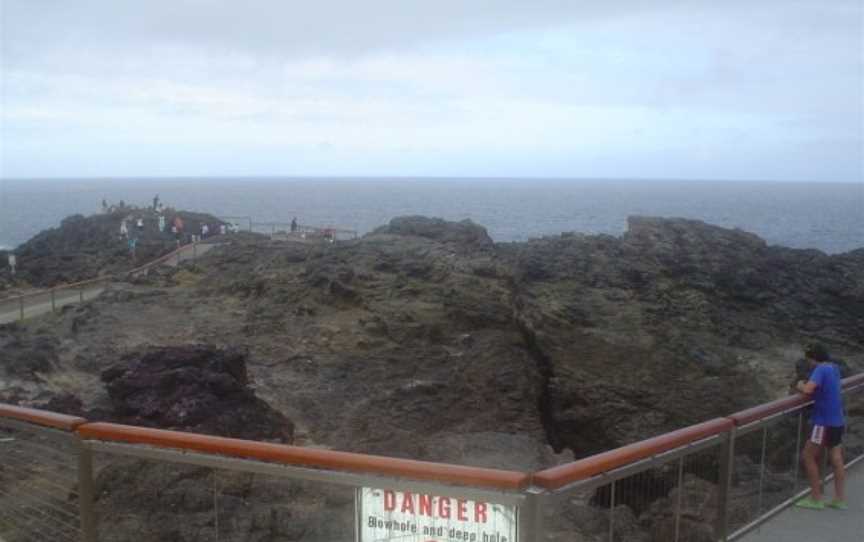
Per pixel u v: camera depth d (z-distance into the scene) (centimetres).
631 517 772
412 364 2058
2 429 782
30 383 1673
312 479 493
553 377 2170
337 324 2314
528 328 2311
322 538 740
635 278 2870
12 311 2934
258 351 2136
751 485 811
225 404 1379
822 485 822
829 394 786
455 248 3031
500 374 1989
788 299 2934
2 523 723
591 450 2047
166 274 3347
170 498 780
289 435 1474
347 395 1855
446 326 2248
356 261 2817
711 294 2880
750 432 729
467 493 459
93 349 2062
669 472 788
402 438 1559
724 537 686
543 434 1856
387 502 478
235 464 520
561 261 2917
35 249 5044
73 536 675
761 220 14112
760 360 2447
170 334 2305
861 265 3275
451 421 1788
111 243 4816
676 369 2208
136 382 1368
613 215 16050
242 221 10494
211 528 741
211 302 2762
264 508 780
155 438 549
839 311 2916
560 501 474
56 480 755
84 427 578
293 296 2581
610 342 2291
